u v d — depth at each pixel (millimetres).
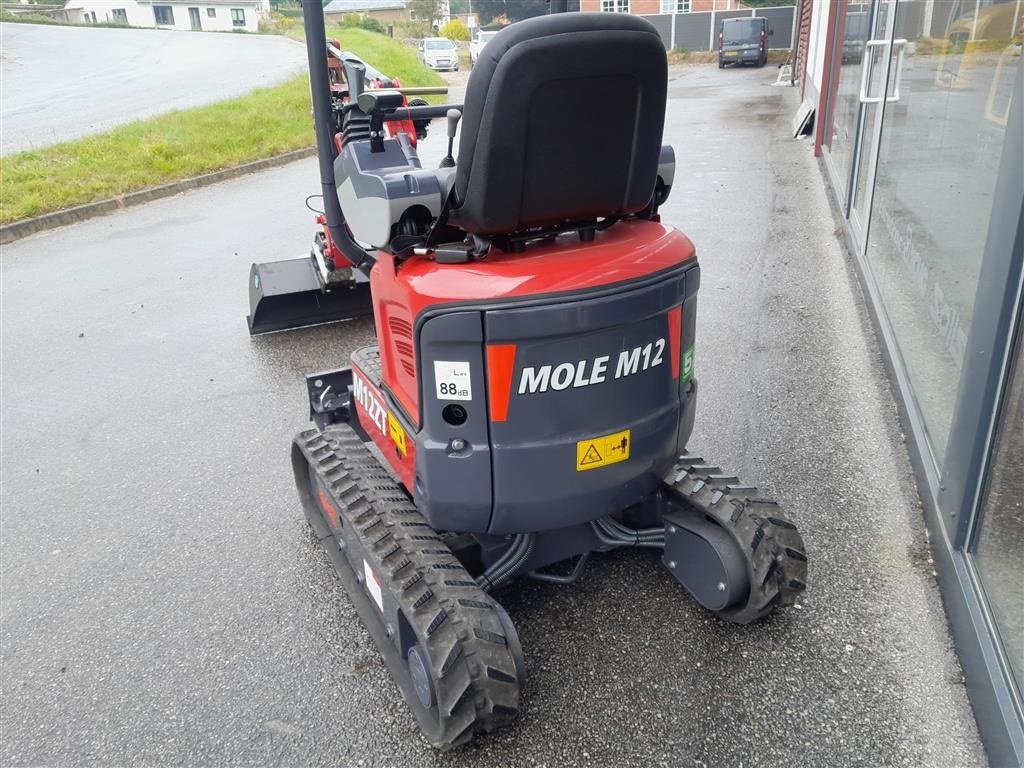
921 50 4469
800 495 3570
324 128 3230
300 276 5879
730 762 2332
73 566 3482
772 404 4359
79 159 12031
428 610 2297
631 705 2541
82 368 5613
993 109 3135
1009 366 2512
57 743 2570
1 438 4703
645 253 2355
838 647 2725
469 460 2324
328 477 2955
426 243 2404
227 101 16984
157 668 2859
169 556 3500
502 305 2145
